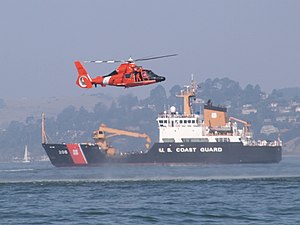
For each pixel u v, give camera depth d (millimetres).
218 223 178625
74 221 184000
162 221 182375
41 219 188750
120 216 191625
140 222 180875
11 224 181125
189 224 177375
